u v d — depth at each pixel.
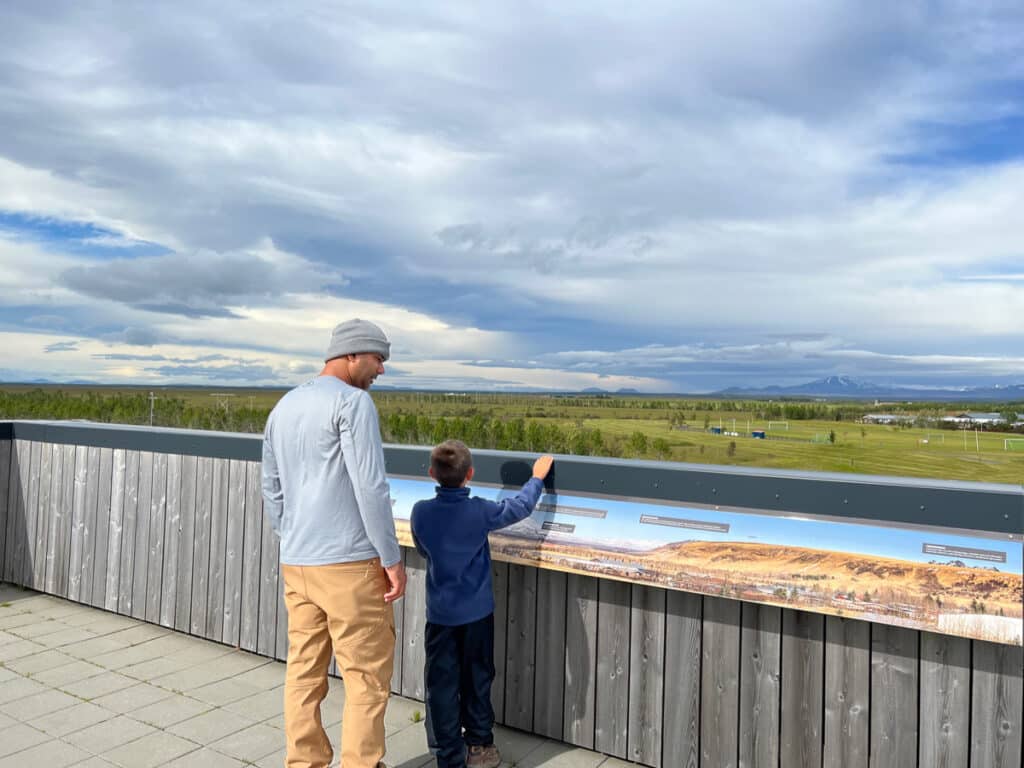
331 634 2.41
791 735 2.50
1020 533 2.09
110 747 2.85
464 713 2.74
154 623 4.35
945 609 2.10
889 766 2.34
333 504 2.35
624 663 2.83
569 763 2.81
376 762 2.39
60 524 4.85
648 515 2.69
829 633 2.44
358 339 2.50
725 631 2.62
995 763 2.19
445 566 2.61
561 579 2.98
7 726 3.02
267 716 3.14
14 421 5.15
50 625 4.32
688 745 2.69
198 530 4.16
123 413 25.25
